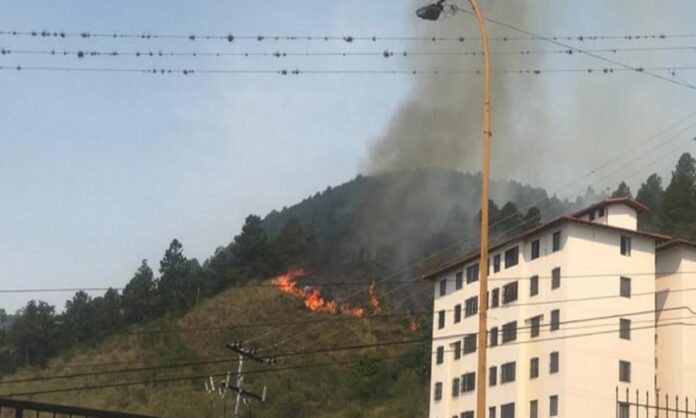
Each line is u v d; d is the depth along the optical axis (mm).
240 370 60844
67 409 25312
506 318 69688
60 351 125875
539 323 66875
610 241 67312
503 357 68812
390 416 99812
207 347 128125
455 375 73875
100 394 106000
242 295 149250
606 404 63312
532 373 66250
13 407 24688
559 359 64188
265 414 99750
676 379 66938
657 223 117625
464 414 71312
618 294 66250
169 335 132125
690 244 69500
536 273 68500
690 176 122812
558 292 65938
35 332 125750
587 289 65625
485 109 23797
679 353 67438
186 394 105375
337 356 123188
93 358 121000
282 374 114000
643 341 65812
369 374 109188
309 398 105875
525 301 68500
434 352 77312
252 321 140500
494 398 68375
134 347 125688
